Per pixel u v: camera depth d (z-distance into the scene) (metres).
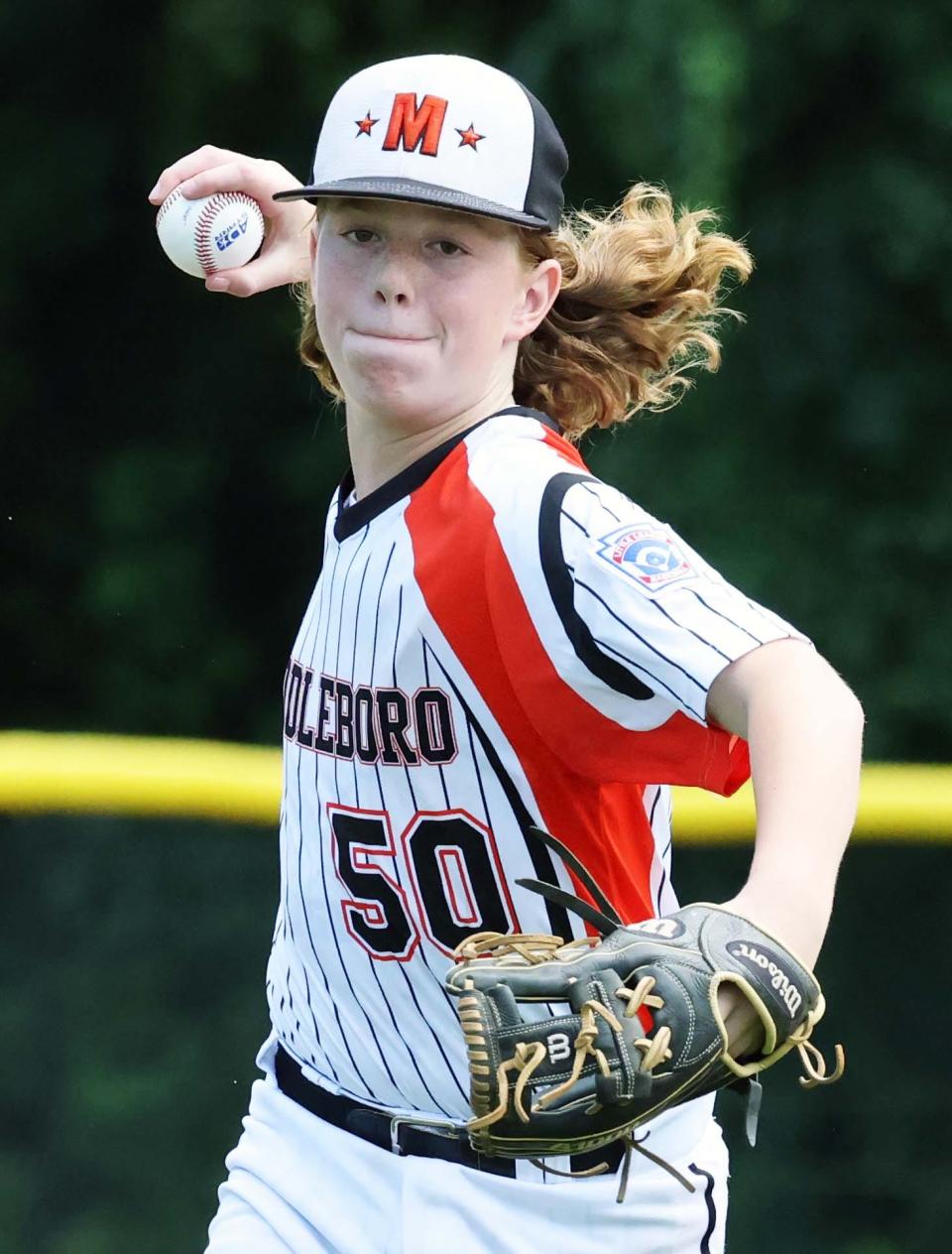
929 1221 15.75
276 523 33.69
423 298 8.35
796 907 6.19
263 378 33.81
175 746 15.92
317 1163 8.98
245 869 15.51
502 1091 6.23
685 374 29.28
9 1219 15.27
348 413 8.95
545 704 7.62
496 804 8.11
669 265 10.16
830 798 6.27
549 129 8.73
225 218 10.99
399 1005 8.58
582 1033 6.19
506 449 8.11
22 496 33.78
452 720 8.09
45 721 33.56
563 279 9.95
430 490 8.23
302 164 31.77
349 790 8.51
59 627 33.62
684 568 7.09
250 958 15.47
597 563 7.21
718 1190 8.98
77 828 15.48
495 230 8.43
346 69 30.97
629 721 7.41
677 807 15.63
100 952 15.45
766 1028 6.23
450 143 8.33
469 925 8.31
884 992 15.95
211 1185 15.32
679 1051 6.16
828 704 6.46
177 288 33.62
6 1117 15.36
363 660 8.34
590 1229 8.52
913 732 29.67
